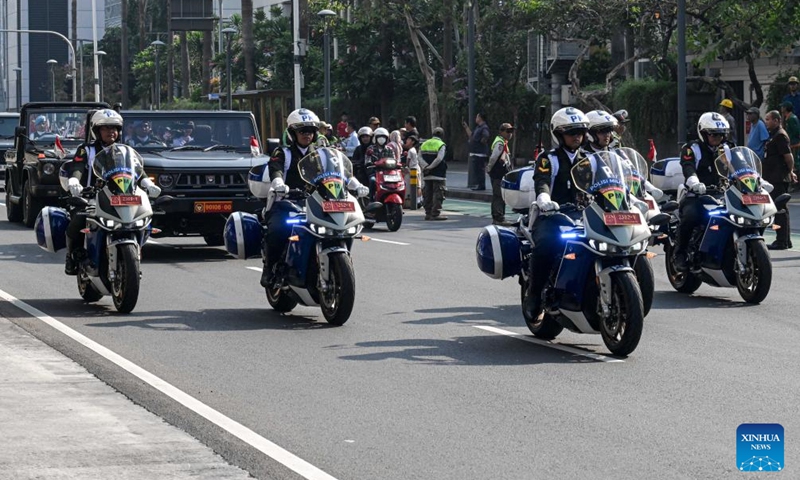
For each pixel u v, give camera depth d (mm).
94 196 19141
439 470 10258
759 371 14414
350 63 83312
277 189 17969
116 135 19438
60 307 19781
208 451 10758
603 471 10188
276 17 107000
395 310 19484
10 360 15047
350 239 17891
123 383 13656
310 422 11961
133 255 18734
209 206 27359
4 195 50250
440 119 74312
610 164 15359
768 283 19500
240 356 15500
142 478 9922
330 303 17875
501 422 11930
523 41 71688
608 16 48656
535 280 16125
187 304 20203
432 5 65625
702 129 20172
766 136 34219
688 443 11070
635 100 54656
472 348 16031
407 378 14086
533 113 70625
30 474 10008
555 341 16578
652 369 14547
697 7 47156
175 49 142750
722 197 20250
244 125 30094
